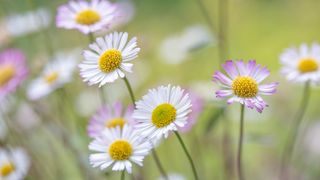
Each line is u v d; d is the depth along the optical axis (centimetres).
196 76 56
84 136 35
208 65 57
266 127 46
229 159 38
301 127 44
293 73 33
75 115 38
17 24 41
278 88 48
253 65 26
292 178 42
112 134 26
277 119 47
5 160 35
